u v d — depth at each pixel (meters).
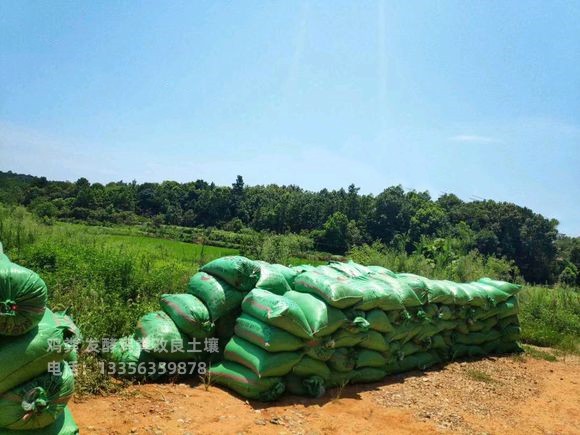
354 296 6.17
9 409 3.35
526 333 12.34
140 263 12.01
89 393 4.87
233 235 36.84
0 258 3.89
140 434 4.20
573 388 7.90
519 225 43.19
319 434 4.74
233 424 4.65
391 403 6.01
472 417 5.89
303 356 5.75
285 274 6.85
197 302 6.01
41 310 3.45
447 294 8.12
